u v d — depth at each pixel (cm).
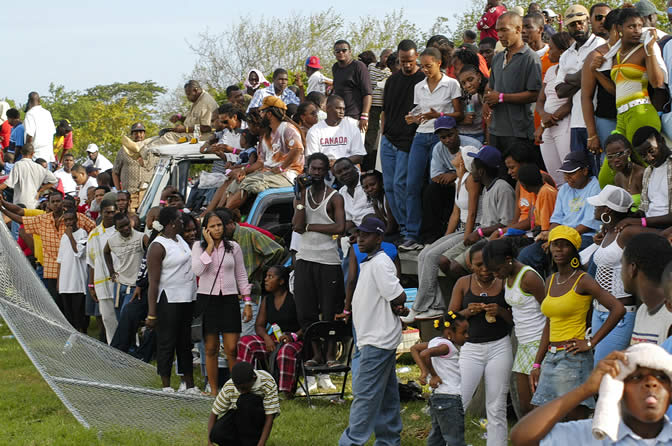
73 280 2484
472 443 1355
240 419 1296
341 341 1750
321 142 2152
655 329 952
